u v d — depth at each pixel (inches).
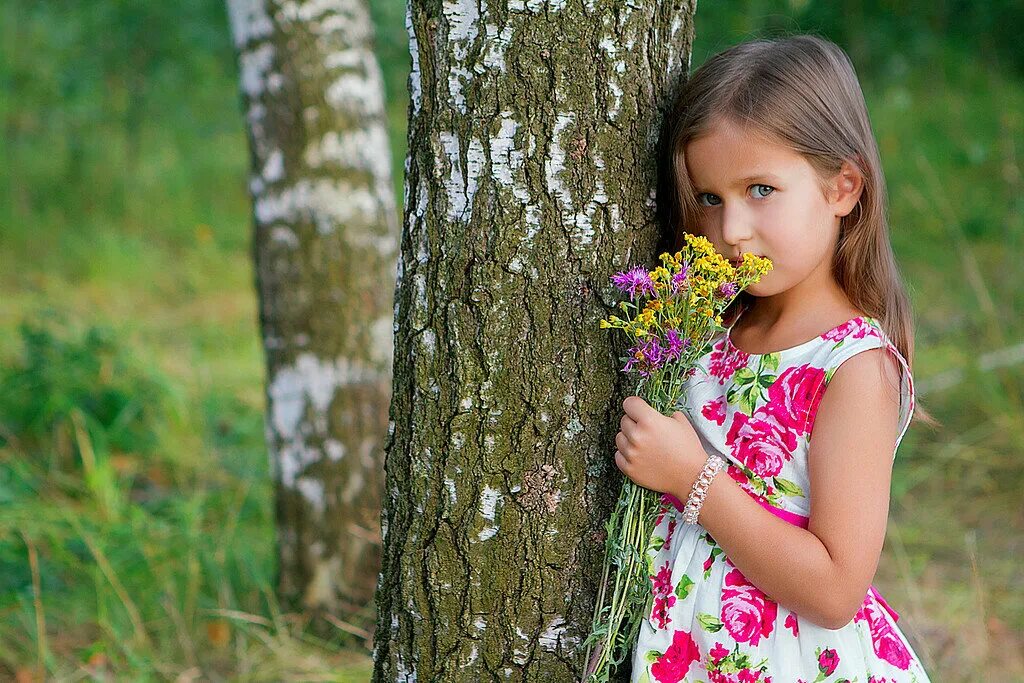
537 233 66.8
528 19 65.1
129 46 316.8
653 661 68.4
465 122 66.6
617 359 69.3
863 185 68.8
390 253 128.3
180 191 323.6
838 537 64.0
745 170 65.6
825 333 68.1
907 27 327.3
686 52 70.5
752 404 68.6
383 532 75.0
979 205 267.4
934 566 143.1
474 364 68.1
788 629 66.5
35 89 327.6
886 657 69.7
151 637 123.9
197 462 170.4
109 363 183.5
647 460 65.4
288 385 125.9
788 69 66.4
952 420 176.9
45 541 138.7
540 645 70.9
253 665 118.0
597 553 71.0
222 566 133.7
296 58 121.8
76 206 309.4
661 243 70.9
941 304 228.7
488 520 69.7
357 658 120.1
